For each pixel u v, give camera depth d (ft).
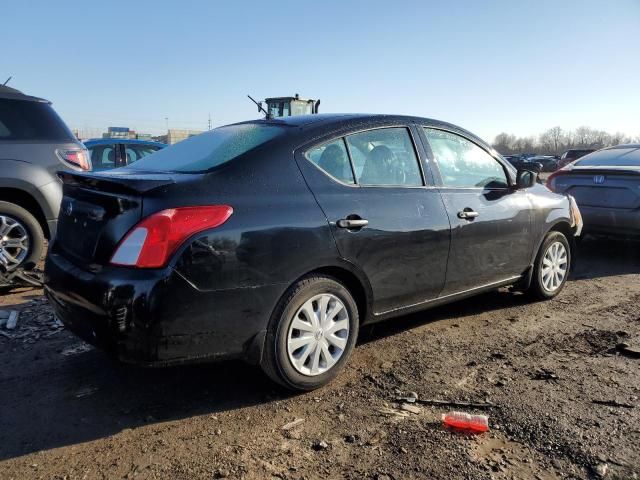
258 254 9.11
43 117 17.57
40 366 11.30
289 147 10.26
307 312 9.96
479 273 13.34
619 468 7.73
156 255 8.30
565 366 11.37
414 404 9.74
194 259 8.45
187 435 8.74
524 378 10.77
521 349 12.37
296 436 8.70
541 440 8.47
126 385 10.53
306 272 9.78
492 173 14.28
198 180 9.05
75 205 9.98
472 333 13.44
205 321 8.67
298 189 9.96
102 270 8.64
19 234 16.74
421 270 11.78
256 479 7.57
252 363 9.57
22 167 16.63
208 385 10.54
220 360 9.11
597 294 17.20
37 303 15.26
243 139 10.70
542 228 15.31
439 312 15.16
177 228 8.41
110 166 31.14
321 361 10.30
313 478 7.59
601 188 21.98
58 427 8.97
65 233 10.32
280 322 9.55
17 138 16.83
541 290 15.88
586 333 13.44
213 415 9.39
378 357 11.87
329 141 10.81
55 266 9.89
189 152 11.23
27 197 17.01
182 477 7.63
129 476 7.65
